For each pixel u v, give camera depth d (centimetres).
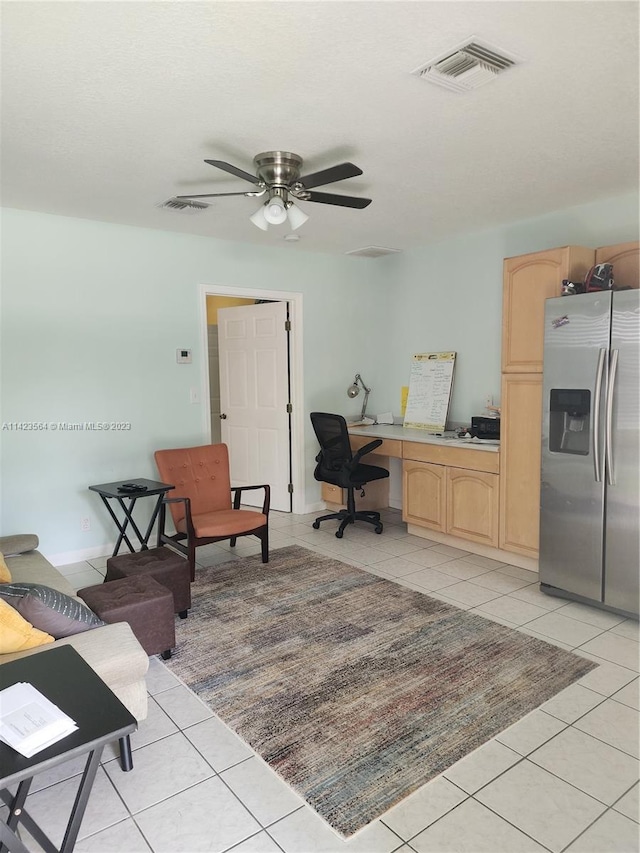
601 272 321
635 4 172
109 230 419
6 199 361
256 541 470
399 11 175
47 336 399
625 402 299
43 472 404
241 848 170
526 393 374
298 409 539
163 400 455
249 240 481
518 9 175
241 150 287
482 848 168
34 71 209
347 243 497
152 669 272
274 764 206
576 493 326
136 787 196
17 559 317
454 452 429
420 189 353
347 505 521
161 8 172
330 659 278
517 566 402
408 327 550
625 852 166
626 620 315
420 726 226
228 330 573
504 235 449
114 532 436
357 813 182
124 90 224
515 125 261
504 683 254
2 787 120
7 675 163
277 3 170
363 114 248
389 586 368
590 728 222
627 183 346
